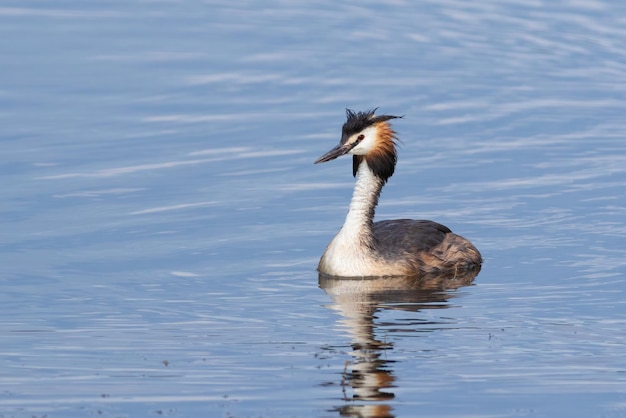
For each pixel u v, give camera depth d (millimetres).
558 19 34188
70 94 26359
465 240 17578
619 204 19828
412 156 22781
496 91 27594
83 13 33219
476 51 31016
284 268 17125
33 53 29297
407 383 12414
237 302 15539
